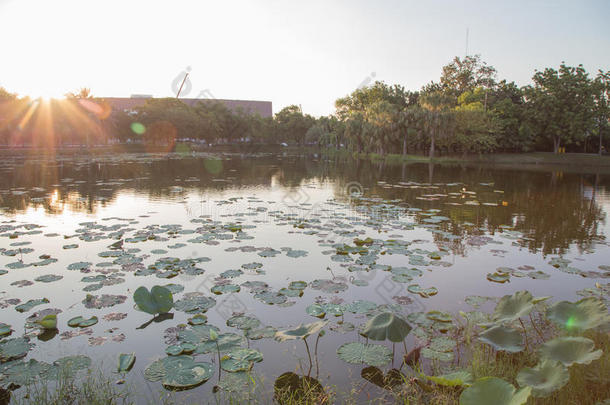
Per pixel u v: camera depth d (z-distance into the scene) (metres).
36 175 19.03
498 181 20.06
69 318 4.21
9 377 3.15
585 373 2.91
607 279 5.57
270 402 2.89
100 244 7.01
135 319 4.19
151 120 49.72
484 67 54.47
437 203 12.41
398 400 2.92
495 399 2.38
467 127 39.44
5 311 4.35
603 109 42.00
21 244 6.95
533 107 44.28
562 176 24.50
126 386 3.08
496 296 4.90
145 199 12.25
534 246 7.36
